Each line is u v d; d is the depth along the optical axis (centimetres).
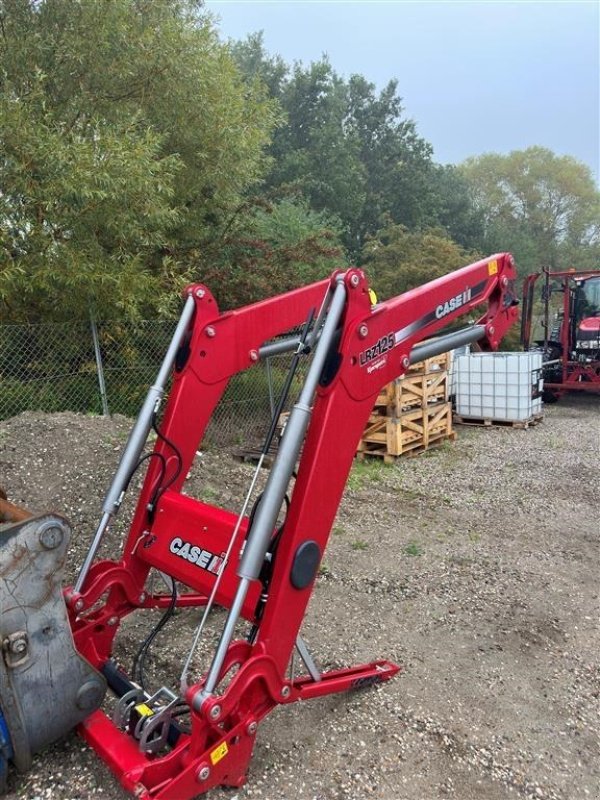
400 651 362
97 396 749
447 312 285
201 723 216
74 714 238
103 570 293
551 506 676
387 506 645
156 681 316
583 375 1468
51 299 719
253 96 969
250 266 1022
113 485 286
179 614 385
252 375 911
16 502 479
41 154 620
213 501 562
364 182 3033
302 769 261
